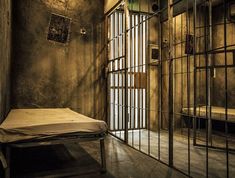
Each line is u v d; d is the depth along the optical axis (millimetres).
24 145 2381
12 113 3611
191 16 5785
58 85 4867
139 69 5246
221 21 5719
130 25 5055
